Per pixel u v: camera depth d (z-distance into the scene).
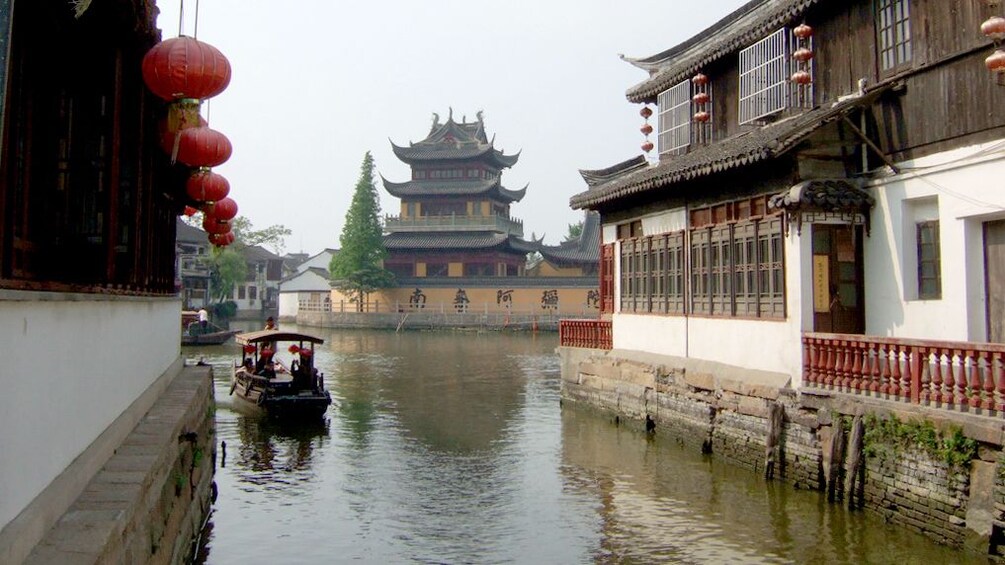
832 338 14.61
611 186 23.89
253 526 13.99
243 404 25.91
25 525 5.11
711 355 19.20
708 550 12.58
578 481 17.02
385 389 32.47
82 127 10.38
